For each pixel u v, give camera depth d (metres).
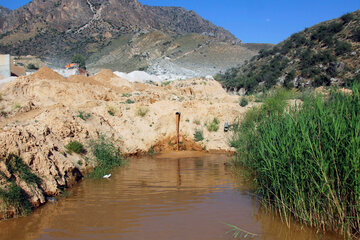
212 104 21.00
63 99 21.03
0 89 19.03
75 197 8.74
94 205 8.00
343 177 6.36
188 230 6.45
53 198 8.53
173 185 9.96
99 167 12.39
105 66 157.25
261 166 8.63
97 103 20.09
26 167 8.45
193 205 7.96
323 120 7.00
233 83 63.44
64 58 182.50
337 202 6.26
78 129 13.52
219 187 9.70
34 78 21.72
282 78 52.19
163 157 16.23
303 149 6.91
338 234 6.31
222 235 6.23
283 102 16.97
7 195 7.28
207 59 146.00
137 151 17.03
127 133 17.78
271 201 8.25
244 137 14.16
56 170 9.46
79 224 6.77
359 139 6.16
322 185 6.49
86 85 23.77
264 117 11.20
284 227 6.66
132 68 138.62
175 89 34.81
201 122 19.86
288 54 60.59
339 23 57.03
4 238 6.11
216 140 18.75
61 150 11.16
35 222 6.91
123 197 8.67
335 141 6.41
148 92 28.14
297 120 7.71
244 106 21.66
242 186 9.82
